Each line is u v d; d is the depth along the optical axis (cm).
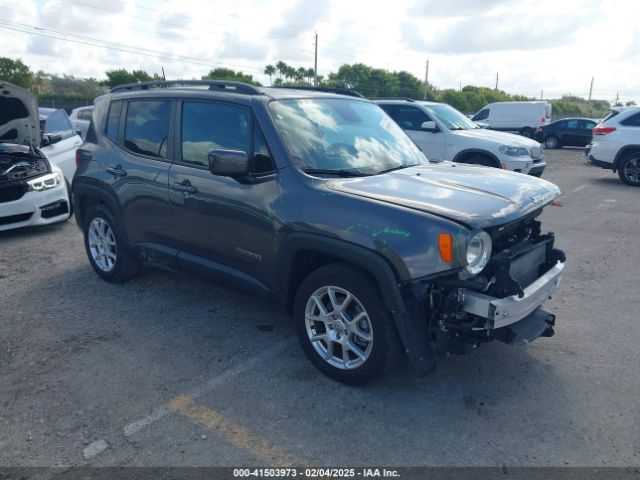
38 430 316
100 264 557
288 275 370
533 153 1029
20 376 375
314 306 367
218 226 409
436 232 303
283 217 361
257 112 394
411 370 379
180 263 454
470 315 328
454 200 332
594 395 348
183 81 480
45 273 588
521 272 354
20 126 747
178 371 381
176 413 332
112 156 510
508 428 315
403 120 1122
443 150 1066
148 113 482
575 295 522
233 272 412
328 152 394
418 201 328
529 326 350
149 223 475
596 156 1236
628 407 335
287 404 340
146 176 467
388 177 378
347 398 346
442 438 306
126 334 439
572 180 1295
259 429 315
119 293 527
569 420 322
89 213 552
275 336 435
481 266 312
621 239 724
